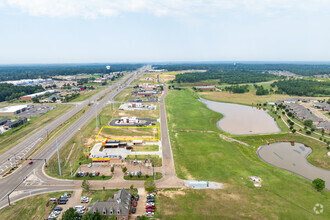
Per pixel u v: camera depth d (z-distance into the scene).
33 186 86.31
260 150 127.56
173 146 125.50
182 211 72.06
